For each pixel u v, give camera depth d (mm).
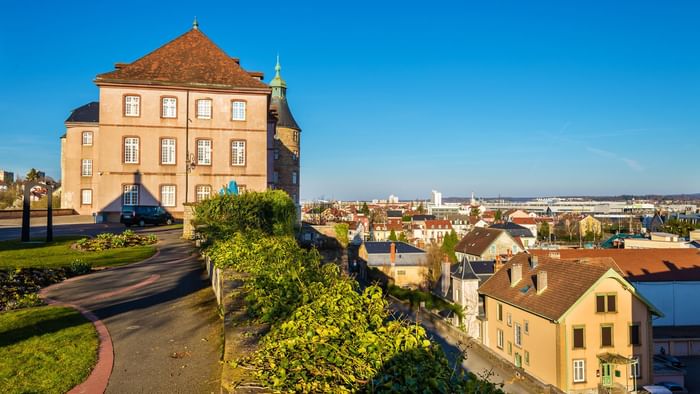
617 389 24844
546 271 30922
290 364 4621
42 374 6754
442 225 127688
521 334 30234
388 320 6000
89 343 8133
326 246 36219
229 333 6164
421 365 4637
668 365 28844
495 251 63094
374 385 4316
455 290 41031
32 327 8969
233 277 9523
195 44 39344
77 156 49344
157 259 17516
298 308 6199
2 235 25281
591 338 25938
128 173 35906
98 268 15617
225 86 37156
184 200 36688
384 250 63688
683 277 37000
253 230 15445
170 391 6422
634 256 40500
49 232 22141
